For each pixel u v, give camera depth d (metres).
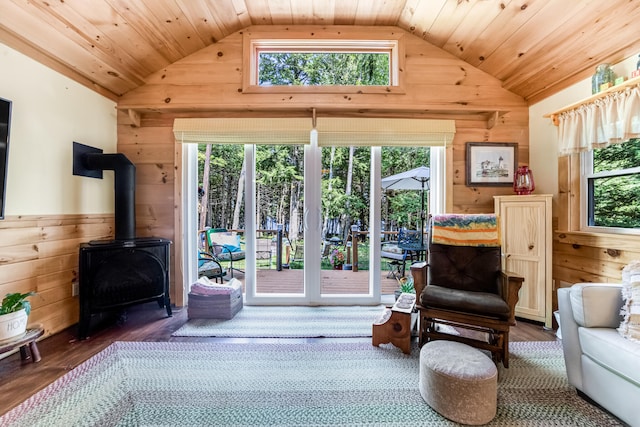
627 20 1.83
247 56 2.80
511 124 2.91
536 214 2.46
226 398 1.50
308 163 2.91
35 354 1.83
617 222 2.17
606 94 2.02
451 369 1.36
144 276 2.48
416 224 3.52
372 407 1.43
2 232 1.86
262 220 3.25
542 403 1.46
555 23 2.07
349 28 2.79
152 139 2.91
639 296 1.33
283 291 3.18
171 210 2.91
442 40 2.71
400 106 2.78
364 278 3.65
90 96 2.55
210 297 2.55
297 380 1.66
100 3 1.91
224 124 2.82
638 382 1.16
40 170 2.11
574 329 1.52
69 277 2.36
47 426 1.30
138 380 1.65
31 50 2.03
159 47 2.53
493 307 1.78
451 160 2.87
